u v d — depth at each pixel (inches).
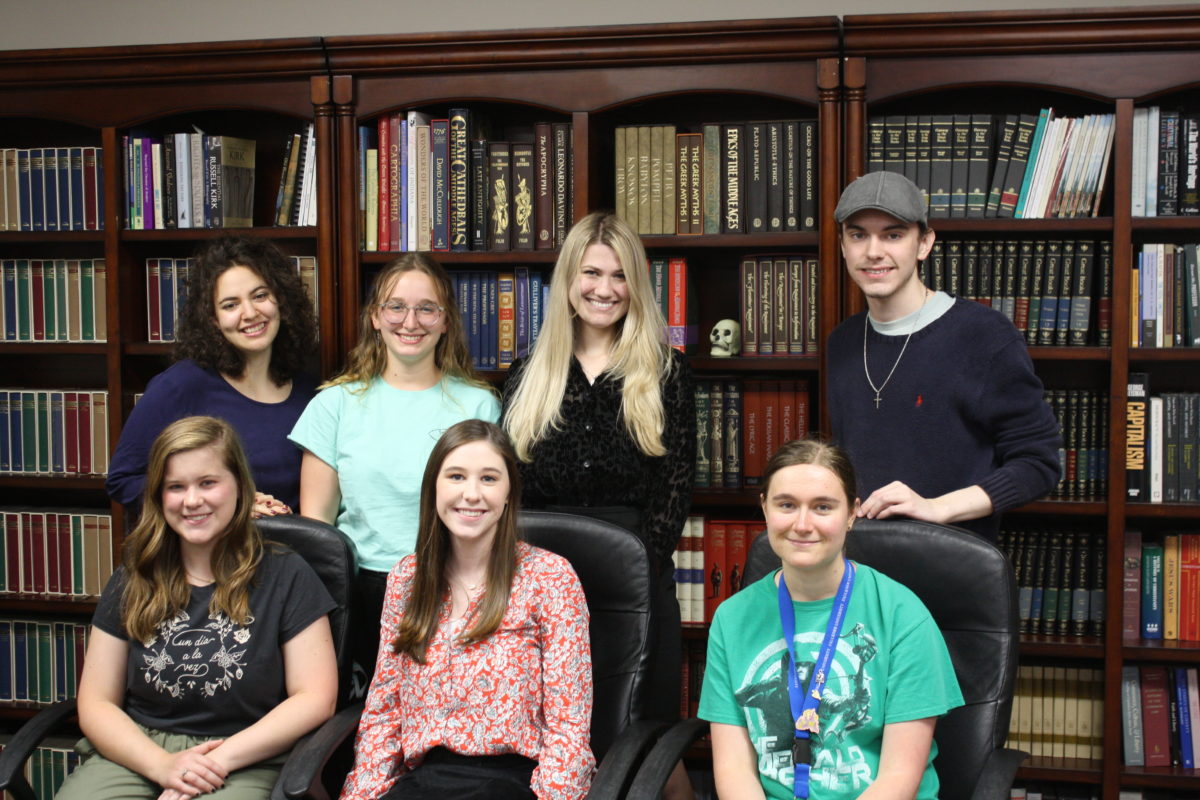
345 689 88.4
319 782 77.1
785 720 71.2
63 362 135.5
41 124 133.8
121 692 86.1
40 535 125.0
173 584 84.3
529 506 95.9
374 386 100.0
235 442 84.4
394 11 127.2
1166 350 104.2
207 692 82.8
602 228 93.9
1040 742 111.2
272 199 128.6
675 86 108.1
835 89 105.0
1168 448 106.7
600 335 96.9
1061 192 105.8
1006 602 73.6
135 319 123.0
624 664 82.3
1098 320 107.4
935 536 75.6
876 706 69.6
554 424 93.9
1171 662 109.5
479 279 115.5
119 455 101.9
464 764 77.4
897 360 87.1
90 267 121.9
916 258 86.4
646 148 111.9
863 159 105.7
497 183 113.7
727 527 114.8
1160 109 111.7
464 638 78.7
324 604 86.0
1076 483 109.2
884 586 72.2
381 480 96.1
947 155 106.6
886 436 87.5
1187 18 98.2
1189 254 105.2
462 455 78.2
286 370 107.4
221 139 118.4
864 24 102.4
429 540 80.4
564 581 79.7
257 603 84.1
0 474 124.5
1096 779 107.9
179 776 79.4
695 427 96.6
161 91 116.3
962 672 74.0
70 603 122.6
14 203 123.0
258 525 90.0
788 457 70.7
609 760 73.3
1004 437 83.8
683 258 112.9
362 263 116.8
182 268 120.6
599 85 109.5
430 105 118.6
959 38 102.0
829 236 106.3
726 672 74.0
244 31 129.9
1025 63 102.8
